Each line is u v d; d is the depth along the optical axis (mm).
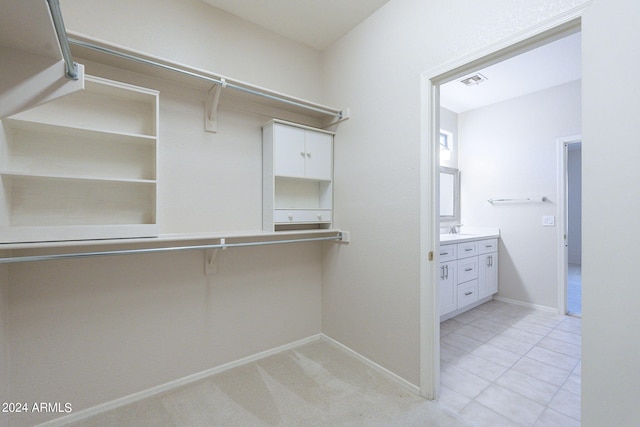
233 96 2107
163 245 1837
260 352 2266
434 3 1732
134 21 1765
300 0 2002
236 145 2166
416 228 1822
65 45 987
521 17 1371
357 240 2248
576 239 6672
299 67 2500
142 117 1760
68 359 1581
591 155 1139
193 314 1972
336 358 2258
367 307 2158
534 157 3480
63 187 1537
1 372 1374
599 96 1114
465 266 3242
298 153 2260
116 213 1676
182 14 1938
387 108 2014
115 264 1706
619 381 1073
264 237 2268
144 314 1799
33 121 1342
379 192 2066
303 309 2508
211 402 1728
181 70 1695
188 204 1960
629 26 1040
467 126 4102
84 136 1580
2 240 1287
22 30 926
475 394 1812
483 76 3078
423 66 1789
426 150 1768
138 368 1778
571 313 3305
